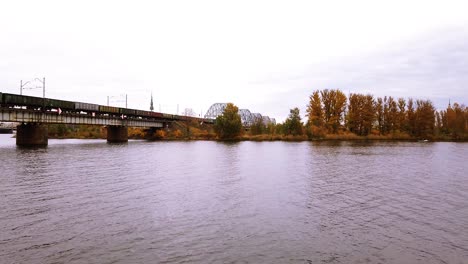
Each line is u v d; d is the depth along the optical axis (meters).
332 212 25.08
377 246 18.41
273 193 31.55
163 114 171.12
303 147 101.88
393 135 164.75
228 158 65.25
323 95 163.12
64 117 96.81
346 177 41.59
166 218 23.08
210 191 32.12
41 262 15.86
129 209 25.23
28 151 73.88
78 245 18.03
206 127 196.50
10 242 18.33
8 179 37.19
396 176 42.69
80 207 25.56
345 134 159.12
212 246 18.14
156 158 64.06
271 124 173.38
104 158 62.31
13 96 77.94
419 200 29.17
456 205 27.45
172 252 17.27
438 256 17.17
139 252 17.20
